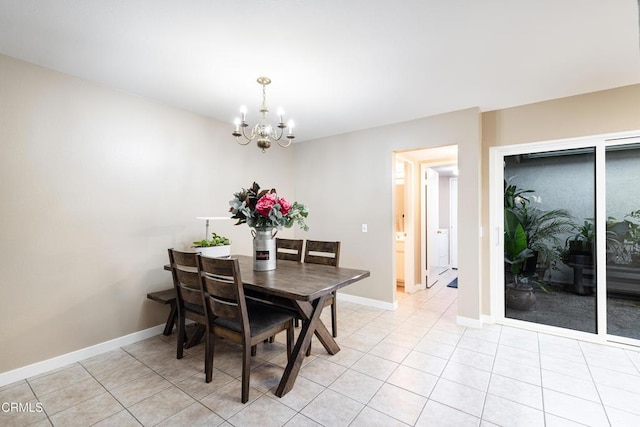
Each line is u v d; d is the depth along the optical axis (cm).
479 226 308
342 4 159
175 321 303
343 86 261
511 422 169
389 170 369
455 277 573
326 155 429
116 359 243
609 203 273
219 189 355
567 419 171
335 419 171
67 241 236
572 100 280
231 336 196
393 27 179
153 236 291
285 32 184
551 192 301
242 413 176
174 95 281
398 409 180
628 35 185
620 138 264
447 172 603
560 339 280
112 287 262
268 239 251
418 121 346
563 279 295
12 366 210
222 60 217
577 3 157
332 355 248
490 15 168
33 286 220
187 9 162
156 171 295
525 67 227
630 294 264
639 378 213
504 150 318
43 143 224
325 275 233
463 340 278
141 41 194
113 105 263
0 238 206
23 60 216
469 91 271
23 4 157
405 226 452
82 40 192
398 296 432
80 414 176
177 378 214
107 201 259
